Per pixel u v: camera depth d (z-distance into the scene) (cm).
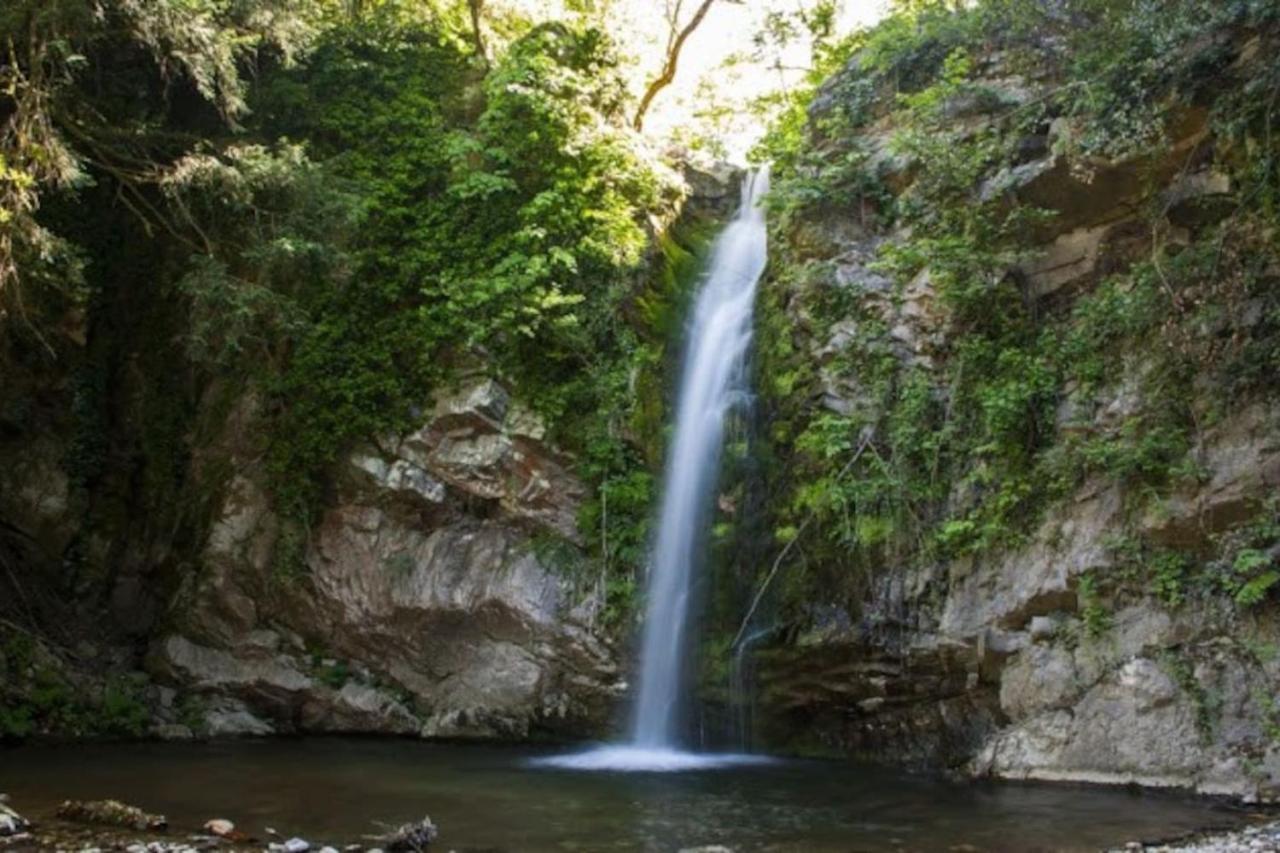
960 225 1265
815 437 1238
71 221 1547
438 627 1359
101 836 776
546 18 1883
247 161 1272
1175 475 1022
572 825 840
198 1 1220
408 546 1370
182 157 1388
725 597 1302
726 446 1369
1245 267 1048
